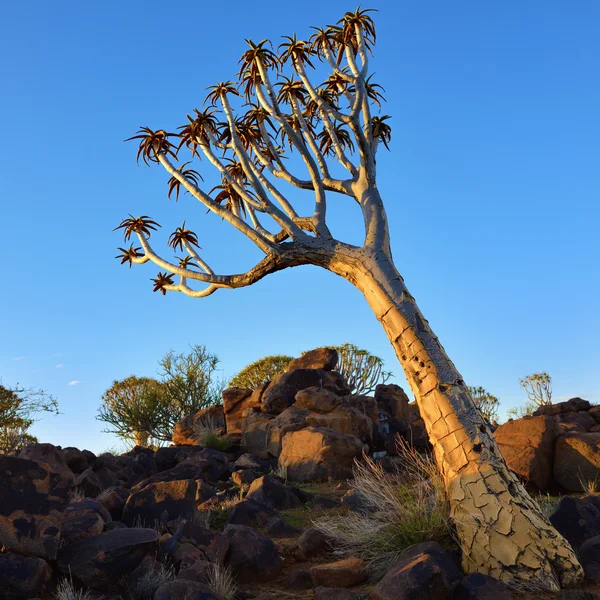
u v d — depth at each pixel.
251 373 25.06
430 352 6.08
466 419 5.82
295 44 7.69
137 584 5.29
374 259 6.61
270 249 7.17
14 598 4.94
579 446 9.32
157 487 7.31
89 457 12.35
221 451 15.59
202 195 7.55
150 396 23.03
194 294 8.30
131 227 8.76
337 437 12.30
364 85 7.51
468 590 4.79
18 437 19.06
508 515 5.42
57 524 5.47
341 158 7.74
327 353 18.14
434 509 6.23
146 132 7.87
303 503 9.32
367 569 5.86
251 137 8.28
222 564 5.79
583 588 5.16
